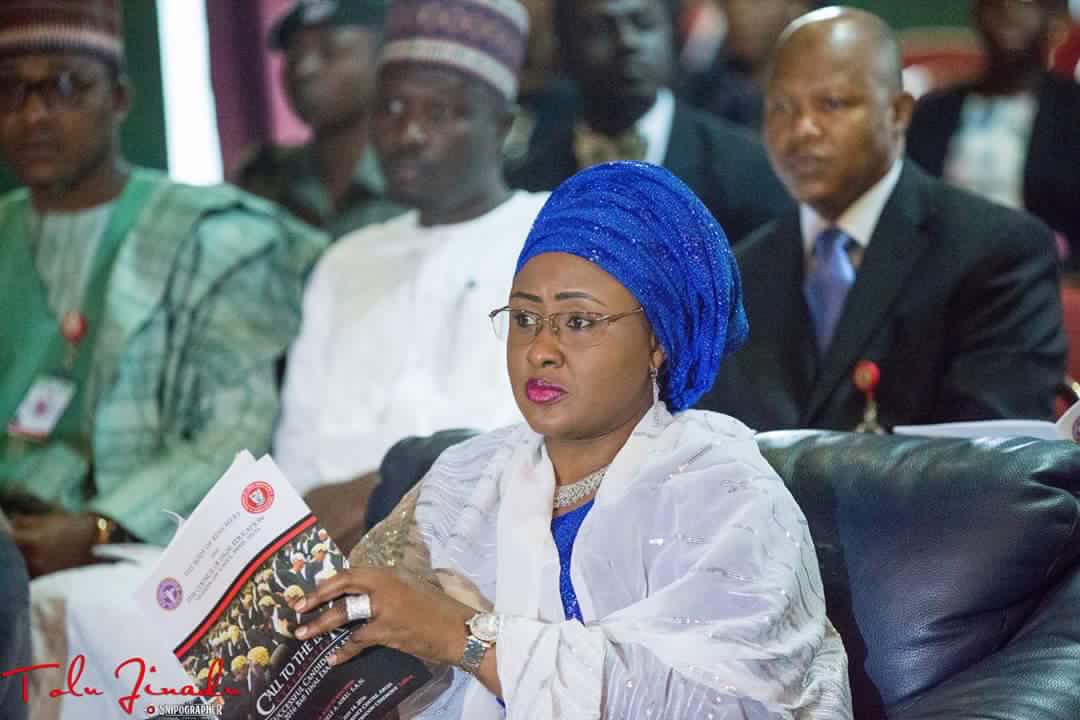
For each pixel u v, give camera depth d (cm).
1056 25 874
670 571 405
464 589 449
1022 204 880
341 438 877
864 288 721
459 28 916
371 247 937
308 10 1050
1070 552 446
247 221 938
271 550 395
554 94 956
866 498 457
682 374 429
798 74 729
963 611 434
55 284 930
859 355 715
